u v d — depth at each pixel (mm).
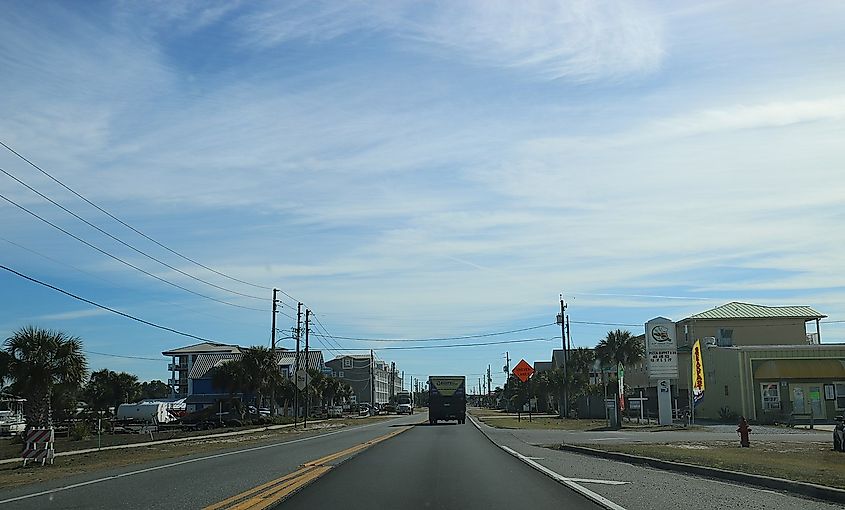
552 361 106125
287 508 12695
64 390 39062
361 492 14867
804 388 55438
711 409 59906
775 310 72625
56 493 15508
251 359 66562
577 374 86438
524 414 99625
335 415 98500
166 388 141500
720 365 58812
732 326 71688
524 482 16656
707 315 71875
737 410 56094
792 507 12742
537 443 32594
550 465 21125
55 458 27703
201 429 56500
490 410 141125
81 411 62062
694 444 30094
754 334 71375
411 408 130375
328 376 117438
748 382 55781
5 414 55250
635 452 24094
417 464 21469
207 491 15211
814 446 28453
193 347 121250
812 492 14328
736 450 26250
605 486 15836
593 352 85750
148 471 20391
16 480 19328
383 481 16859
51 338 38188
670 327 50031
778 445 29156
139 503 13562
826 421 52438
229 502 13438
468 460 22969
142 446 34219
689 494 14469
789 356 56281
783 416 52375
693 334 71438
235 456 25953
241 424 61344
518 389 104125
